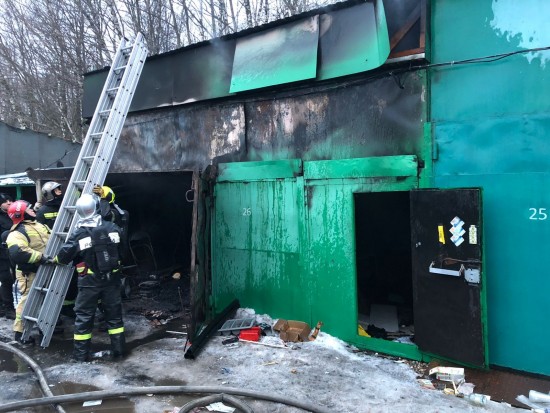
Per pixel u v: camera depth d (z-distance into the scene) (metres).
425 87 3.97
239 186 5.25
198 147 5.82
